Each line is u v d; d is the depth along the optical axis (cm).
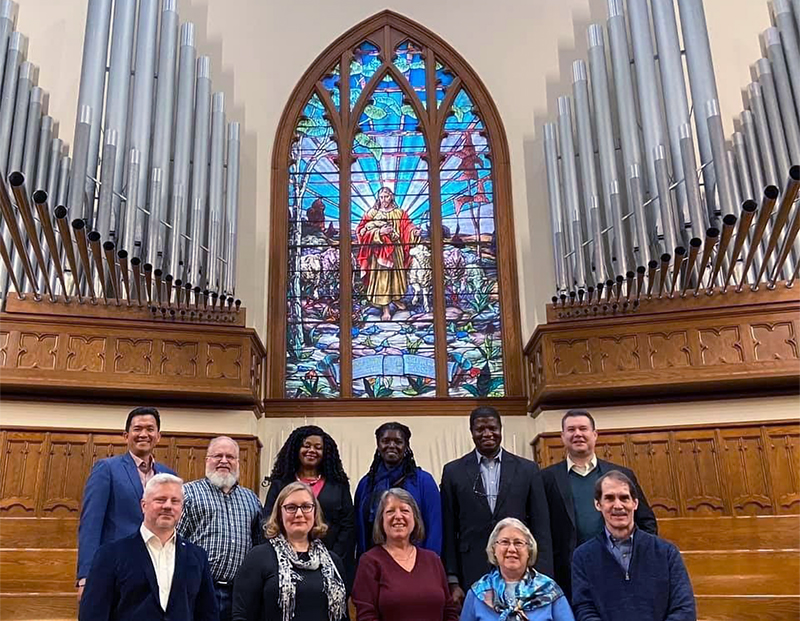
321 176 831
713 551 541
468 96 855
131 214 606
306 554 352
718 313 673
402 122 852
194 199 677
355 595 361
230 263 701
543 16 864
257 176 809
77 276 617
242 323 721
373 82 859
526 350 746
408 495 380
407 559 369
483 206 820
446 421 731
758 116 637
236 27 853
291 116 842
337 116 847
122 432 664
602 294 701
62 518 602
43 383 650
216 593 377
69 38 788
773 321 664
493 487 439
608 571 350
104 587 313
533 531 420
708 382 661
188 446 681
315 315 784
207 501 395
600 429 691
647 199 647
